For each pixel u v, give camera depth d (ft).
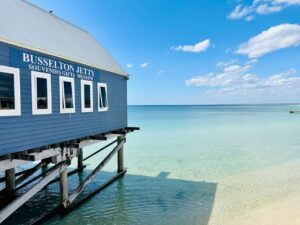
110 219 40.32
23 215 41.75
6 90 30.94
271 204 44.14
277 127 177.58
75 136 42.65
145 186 55.62
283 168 69.97
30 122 34.09
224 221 38.50
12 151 31.37
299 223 34.53
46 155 35.91
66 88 40.86
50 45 39.65
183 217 40.50
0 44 30.53
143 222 39.14
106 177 62.34
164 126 188.96
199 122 227.81
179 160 80.02
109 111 53.36
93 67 47.65
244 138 126.62
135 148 100.32
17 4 43.86
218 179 60.54
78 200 45.88
